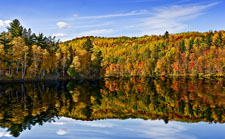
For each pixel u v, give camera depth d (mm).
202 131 16047
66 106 26422
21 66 70250
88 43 105688
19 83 60219
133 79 95375
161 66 126188
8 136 14352
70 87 51875
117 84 65312
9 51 63906
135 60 150000
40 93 38625
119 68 143000
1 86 50969
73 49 98750
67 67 88938
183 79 84188
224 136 14820
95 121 19219
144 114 22484
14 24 79188
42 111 22922
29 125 17203
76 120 19438
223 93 37219
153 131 16031
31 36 79562
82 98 33781
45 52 73375
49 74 78875
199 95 35688
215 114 22016
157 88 50094
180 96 35312
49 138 14031
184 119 20109
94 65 101438
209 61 112688
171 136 14789
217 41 146500
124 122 18984
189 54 135750
